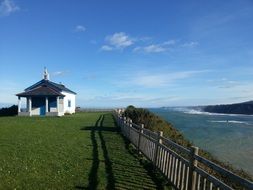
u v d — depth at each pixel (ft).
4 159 43.60
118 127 91.15
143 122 72.18
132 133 58.85
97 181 32.91
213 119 282.36
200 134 130.00
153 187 31.65
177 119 249.14
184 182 27.58
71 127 91.40
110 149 53.06
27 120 118.11
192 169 25.73
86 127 91.30
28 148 52.95
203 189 23.18
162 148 36.35
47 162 41.91
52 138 66.13
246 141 108.88
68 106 175.01
